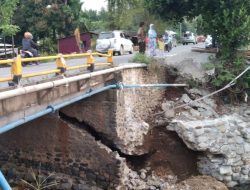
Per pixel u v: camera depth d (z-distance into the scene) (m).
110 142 13.30
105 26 38.81
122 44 24.92
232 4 15.91
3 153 13.63
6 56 23.34
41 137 13.05
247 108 15.80
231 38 15.87
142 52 17.34
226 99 16.11
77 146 12.71
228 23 15.91
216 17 16.25
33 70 12.71
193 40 40.75
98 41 24.59
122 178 12.38
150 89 14.88
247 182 14.02
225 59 16.25
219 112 15.28
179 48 28.78
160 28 25.02
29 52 15.75
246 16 15.70
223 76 15.69
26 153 13.36
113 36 24.95
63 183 12.92
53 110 9.94
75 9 35.03
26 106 9.14
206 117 14.65
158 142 14.12
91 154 12.60
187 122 13.94
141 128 13.82
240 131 14.34
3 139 13.51
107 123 13.11
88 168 12.70
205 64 16.27
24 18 33.06
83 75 10.73
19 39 33.56
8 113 8.53
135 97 13.95
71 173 12.85
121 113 13.16
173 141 14.07
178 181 13.27
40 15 33.09
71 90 10.91
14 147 13.42
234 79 15.55
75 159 12.77
